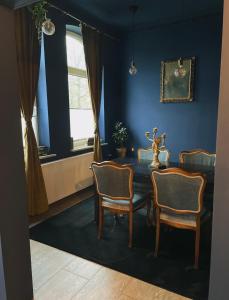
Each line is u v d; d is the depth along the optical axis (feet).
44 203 10.86
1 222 4.77
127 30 15.70
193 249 8.08
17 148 4.94
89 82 13.96
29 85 10.07
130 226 8.17
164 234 9.07
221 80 3.26
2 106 4.56
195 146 14.96
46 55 11.25
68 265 7.21
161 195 7.29
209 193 7.88
